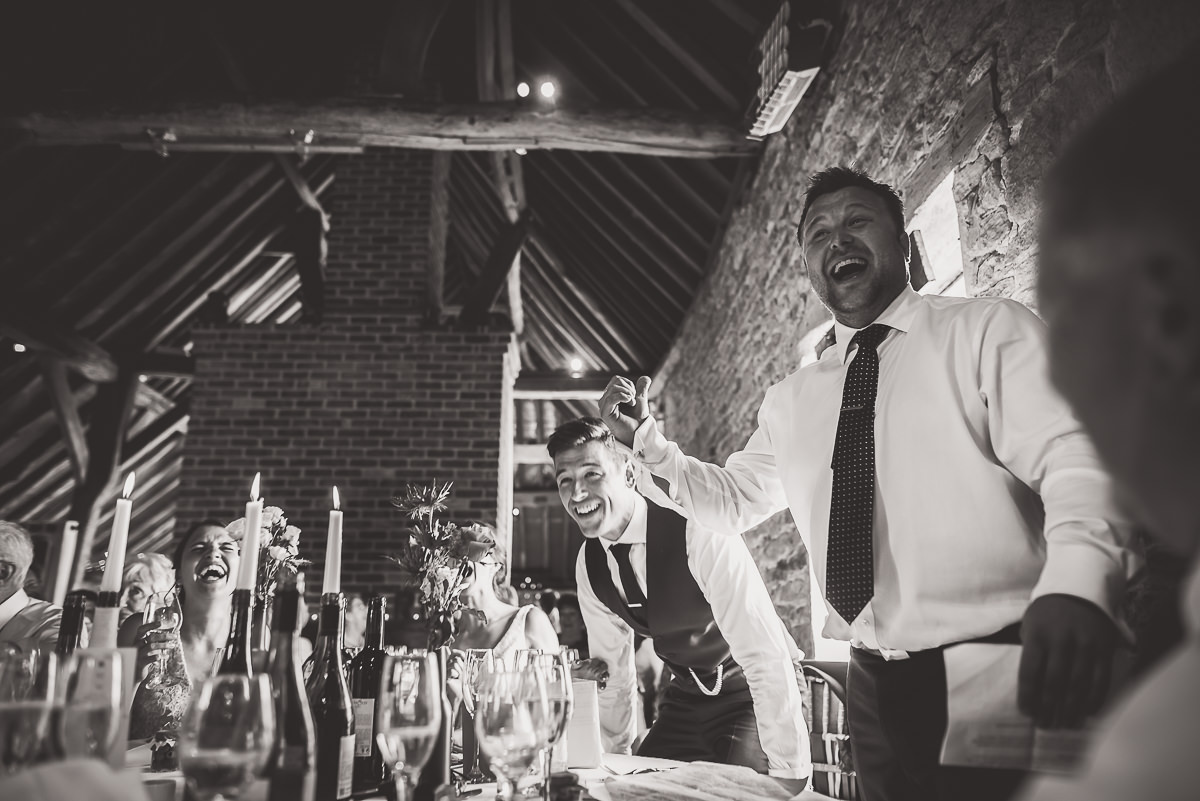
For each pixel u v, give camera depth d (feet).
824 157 10.02
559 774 3.47
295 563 4.83
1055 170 1.19
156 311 23.56
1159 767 0.83
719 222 15.44
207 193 20.63
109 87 17.22
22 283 19.98
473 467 16.70
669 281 20.35
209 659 7.04
